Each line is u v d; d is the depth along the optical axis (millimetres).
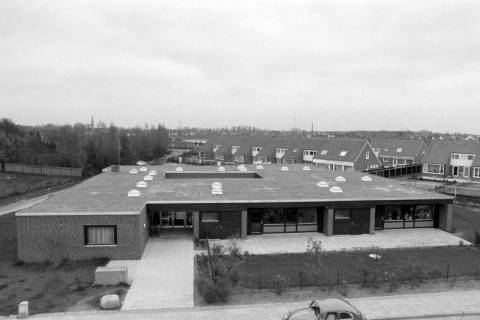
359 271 21906
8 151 66500
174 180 36781
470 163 59594
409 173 64688
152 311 17141
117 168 42844
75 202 26422
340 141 68625
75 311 17078
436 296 18906
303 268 22344
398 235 29891
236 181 36625
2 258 24047
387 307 17719
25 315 16438
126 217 23750
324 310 15180
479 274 21609
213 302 18000
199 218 27938
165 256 24375
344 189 33469
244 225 28266
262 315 16859
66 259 23578
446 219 31188
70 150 63000
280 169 46688
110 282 19906
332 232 29438
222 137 87812
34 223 23266
